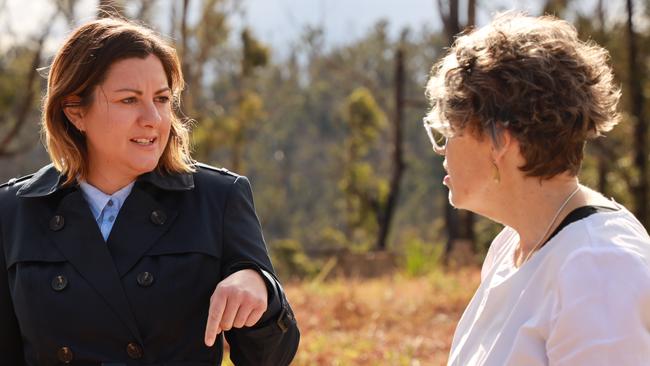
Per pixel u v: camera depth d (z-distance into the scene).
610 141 23.48
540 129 1.98
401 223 57.88
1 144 22.14
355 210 29.17
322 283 11.50
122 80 2.37
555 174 2.02
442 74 2.10
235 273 2.36
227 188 2.55
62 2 21.22
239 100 31.58
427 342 7.26
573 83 1.97
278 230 57.28
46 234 2.46
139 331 2.39
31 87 21.53
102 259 2.41
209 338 2.21
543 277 2.01
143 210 2.47
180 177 2.52
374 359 6.55
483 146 2.07
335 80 57.38
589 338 1.85
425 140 58.22
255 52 30.47
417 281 11.31
